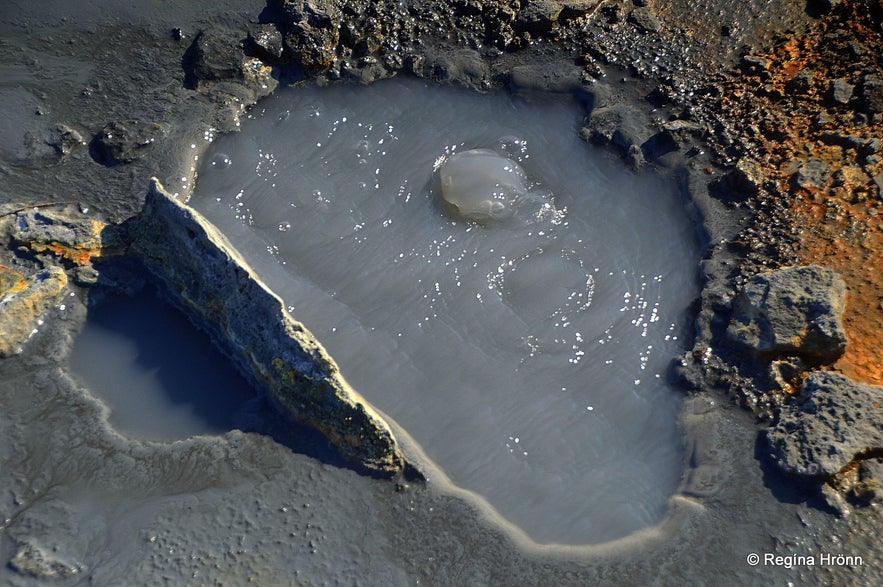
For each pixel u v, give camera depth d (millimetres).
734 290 5766
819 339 5336
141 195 6512
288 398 5375
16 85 7160
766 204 6152
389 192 6629
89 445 5352
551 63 7172
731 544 4828
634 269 6137
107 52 7352
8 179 6602
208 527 5012
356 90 7203
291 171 6773
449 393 5602
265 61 7285
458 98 7129
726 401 5383
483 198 6379
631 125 6727
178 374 5734
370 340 5840
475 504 5086
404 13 7383
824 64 6906
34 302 5832
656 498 5113
